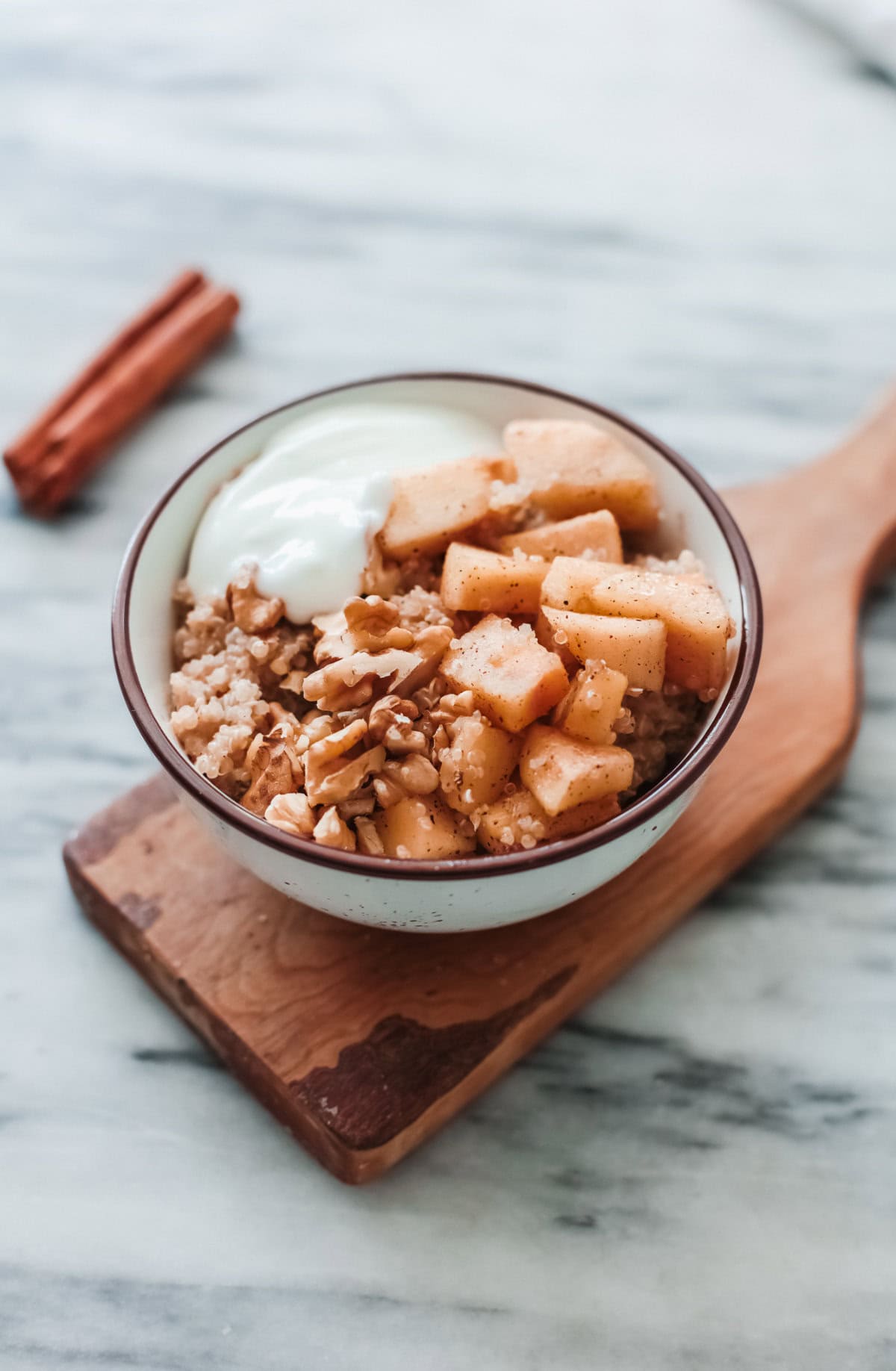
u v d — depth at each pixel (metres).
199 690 0.47
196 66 0.73
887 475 0.57
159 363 0.61
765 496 0.57
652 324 0.64
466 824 0.45
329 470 0.50
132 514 0.59
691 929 0.50
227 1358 0.44
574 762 0.43
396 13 0.76
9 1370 0.44
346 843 0.44
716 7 0.75
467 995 0.48
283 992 0.48
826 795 0.53
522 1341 0.44
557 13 0.76
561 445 0.49
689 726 0.47
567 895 0.45
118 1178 0.47
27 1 0.76
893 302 0.65
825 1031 0.49
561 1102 0.48
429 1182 0.47
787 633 0.54
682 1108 0.48
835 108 0.71
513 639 0.45
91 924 0.51
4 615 0.57
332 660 0.46
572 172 0.69
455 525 0.48
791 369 0.63
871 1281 0.45
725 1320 0.45
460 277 0.66
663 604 0.45
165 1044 0.49
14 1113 0.48
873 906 0.51
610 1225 0.46
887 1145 0.47
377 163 0.70
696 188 0.68
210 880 0.49
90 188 0.69
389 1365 0.44
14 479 0.59
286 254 0.66
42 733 0.54
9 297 0.65
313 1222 0.46
